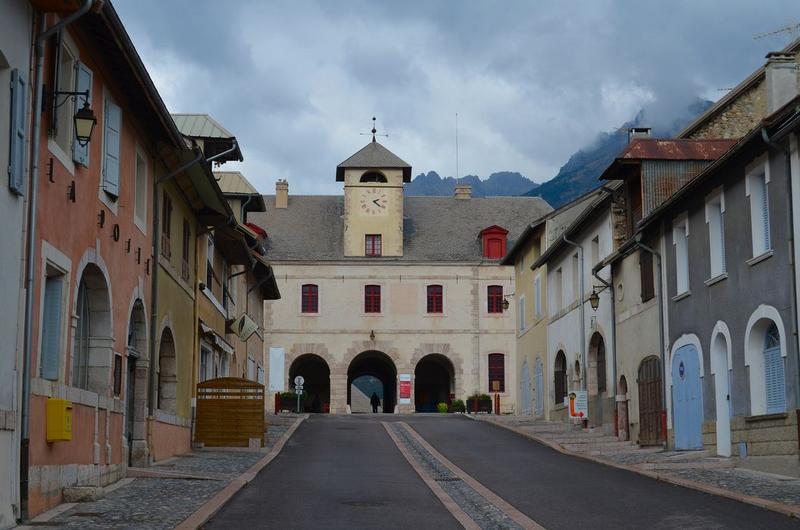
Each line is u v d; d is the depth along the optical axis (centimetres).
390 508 1437
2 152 1107
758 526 1229
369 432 3397
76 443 1395
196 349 2486
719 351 2117
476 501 1548
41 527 1135
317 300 6234
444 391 6650
